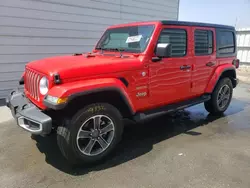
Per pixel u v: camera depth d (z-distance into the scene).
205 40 4.16
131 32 3.62
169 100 3.74
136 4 8.48
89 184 2.51
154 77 3.36
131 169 2.81
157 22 3.36
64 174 2.70
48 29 6.42
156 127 4.22
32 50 6.23
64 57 3.47
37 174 2.69
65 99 2.41
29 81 3.18
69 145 2.63
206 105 4.93
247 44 12.34
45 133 2.52
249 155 3.18
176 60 3.62
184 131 4.04
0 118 4.56
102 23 7.64
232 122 4.53
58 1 6.45
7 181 2.55
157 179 2.60
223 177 2.65
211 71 4.41
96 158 2.87
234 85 5.18
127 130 4.08
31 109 2.74
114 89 2.78
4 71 5.85
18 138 3.66
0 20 5.53
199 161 3.00
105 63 2.87
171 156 3.13
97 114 2.78
